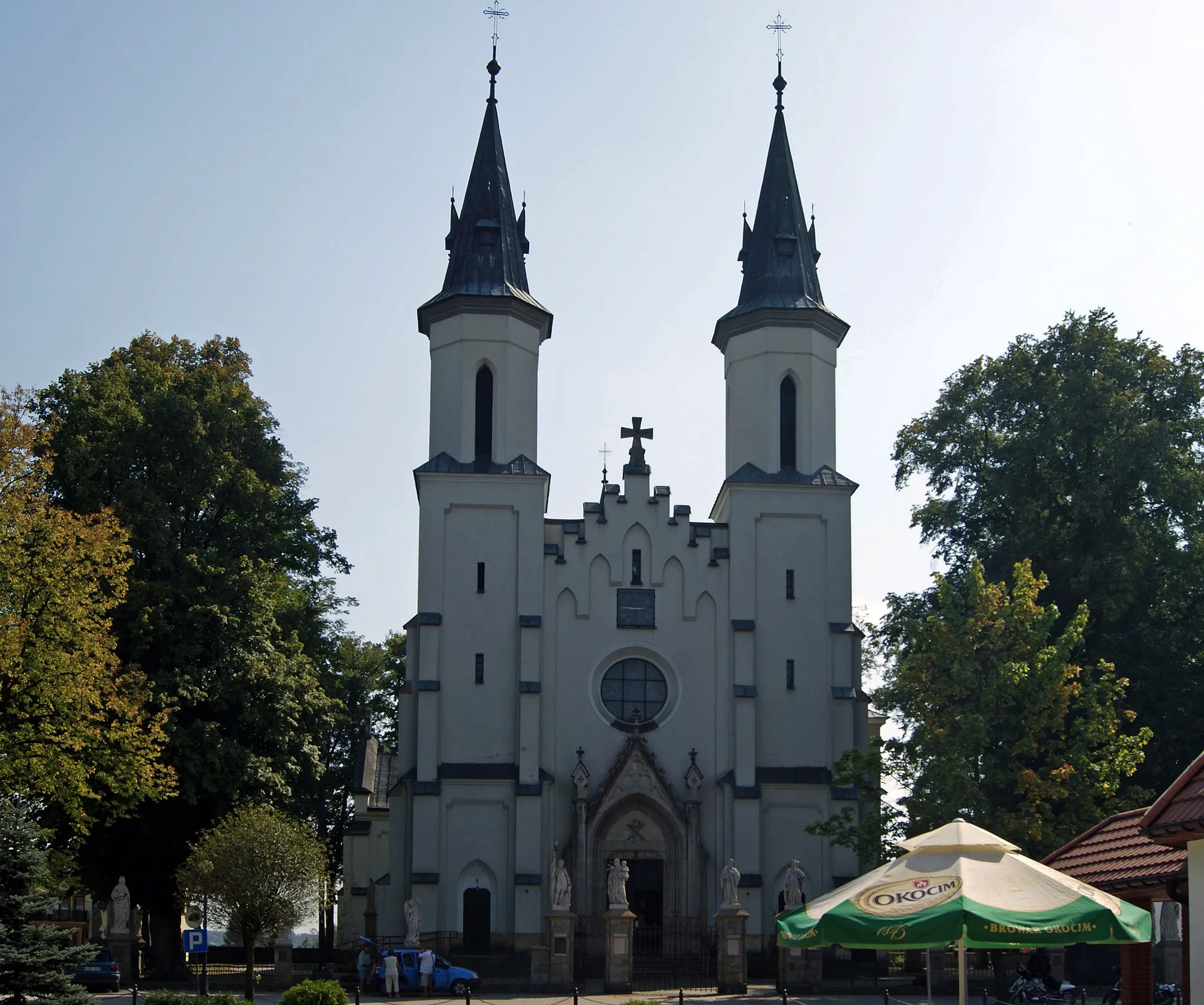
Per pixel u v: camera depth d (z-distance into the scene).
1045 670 50.00
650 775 59.97
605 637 62.25
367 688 89.06
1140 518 61.78
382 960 52.41
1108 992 41.94
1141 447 60.94
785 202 67.19
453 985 51.25
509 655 61.38
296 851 45.28
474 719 60.69
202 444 58.41
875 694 59.69
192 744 53.59
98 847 55.88
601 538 63.03
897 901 19.67
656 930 59.03
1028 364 65.06
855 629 62.75
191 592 55.94
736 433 65.06
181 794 53.00
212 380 61.09
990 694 49.69
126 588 49.50
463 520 62.25
